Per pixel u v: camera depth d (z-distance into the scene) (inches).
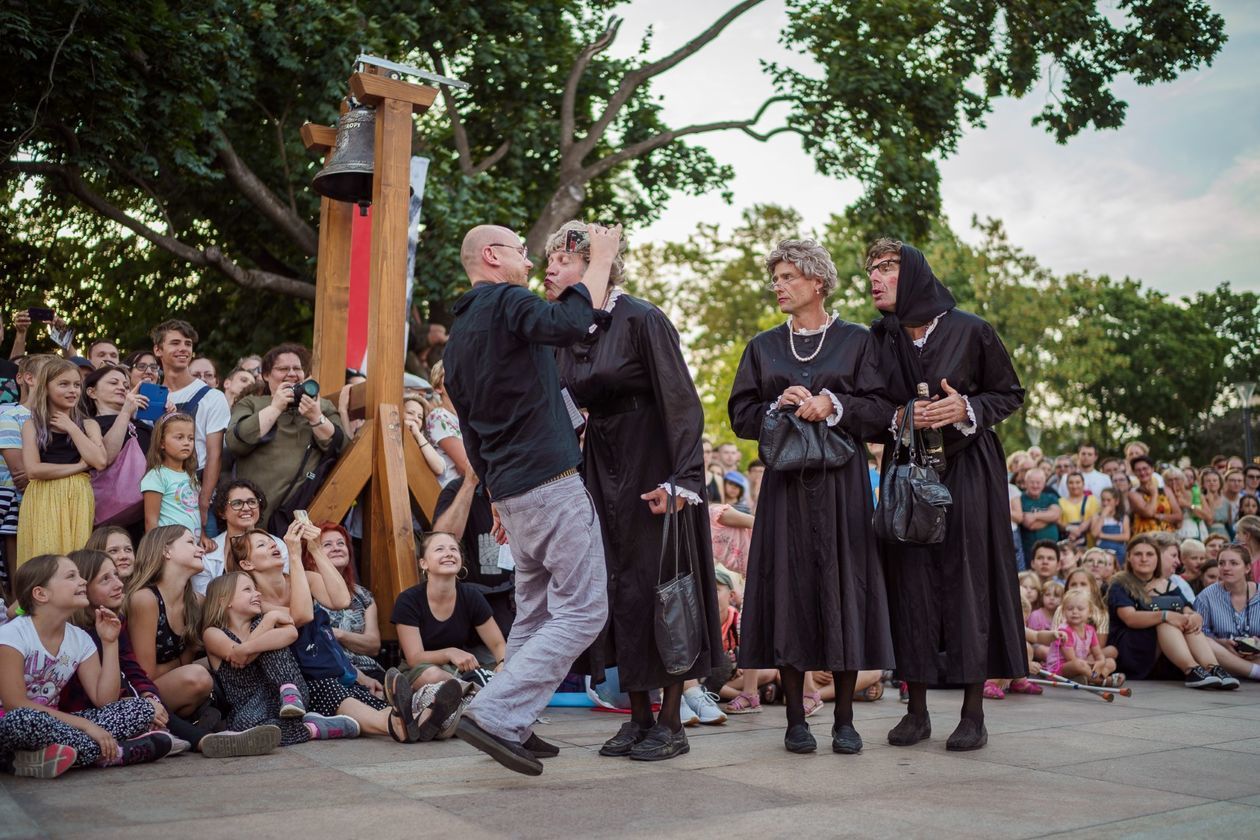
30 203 559.8
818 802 125.3
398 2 543.2
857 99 642.8
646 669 154.4
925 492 156.2
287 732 165.3
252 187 528.1
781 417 161.5
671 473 154.8
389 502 219.3
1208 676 271.1
